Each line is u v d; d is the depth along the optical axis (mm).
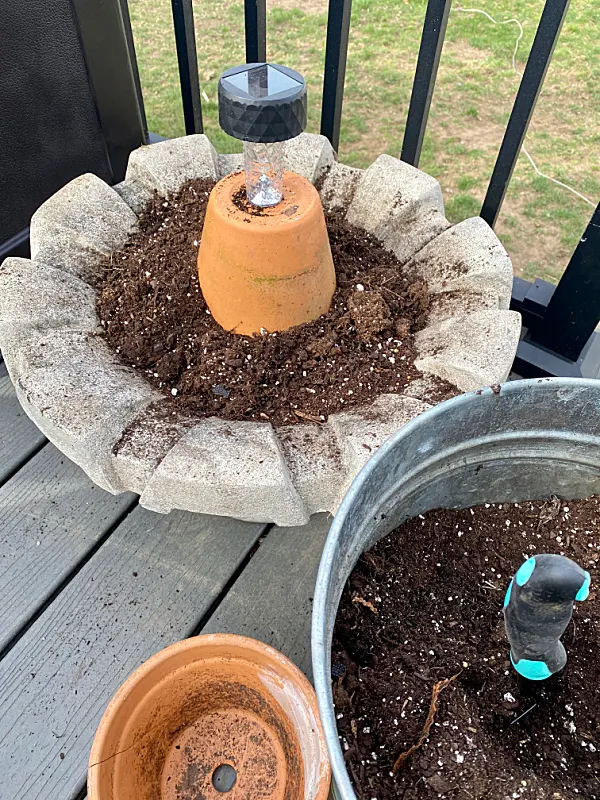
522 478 960
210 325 1256
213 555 1229
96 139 1680
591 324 1559
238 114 971
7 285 1162
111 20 1522
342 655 818
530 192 2541
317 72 3156
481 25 3459
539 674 763
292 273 1146
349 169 1510
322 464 951
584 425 854
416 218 1396
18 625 1132
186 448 937
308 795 836
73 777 975
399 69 3211
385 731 767
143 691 928
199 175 1502
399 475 803
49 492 1314
